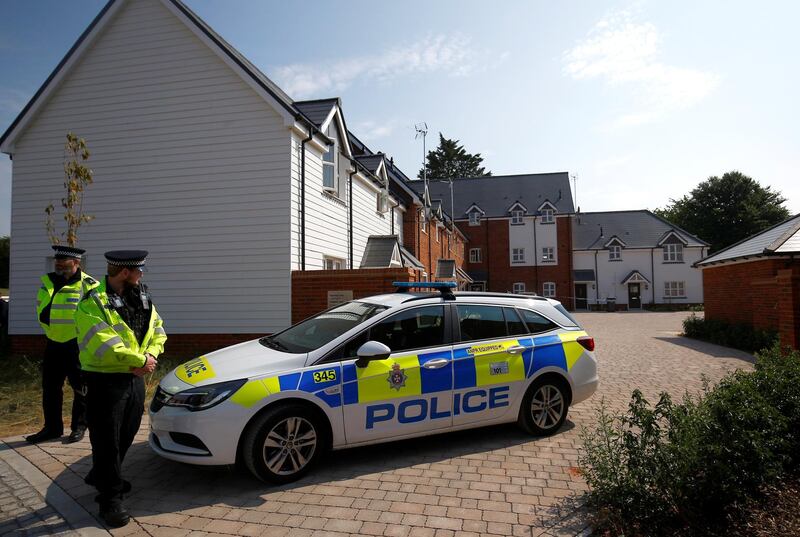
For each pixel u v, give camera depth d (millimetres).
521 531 3258
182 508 3580
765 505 3416
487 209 43344
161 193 10938
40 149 11391
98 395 3416
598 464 3502
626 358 11266
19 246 11367
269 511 3525
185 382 4051
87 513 3520
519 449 4832
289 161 10555
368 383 4301
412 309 4812
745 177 47781
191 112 10898
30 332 11227
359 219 15109
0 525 3361
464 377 4746
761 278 12664
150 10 11086
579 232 42656
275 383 3980
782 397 4145
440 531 3250
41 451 4789
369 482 4039
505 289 41938
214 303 10672
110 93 11188
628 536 3145
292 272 10453
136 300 3781
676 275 39469
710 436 3430
